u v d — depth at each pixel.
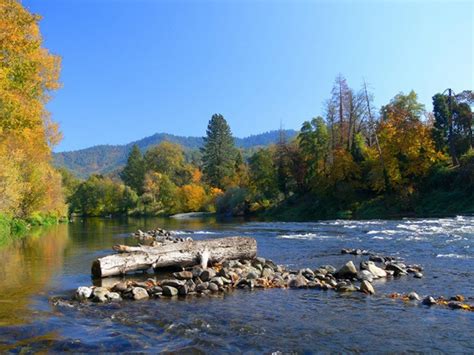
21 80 25.98
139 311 9.60
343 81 69.25
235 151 126.94
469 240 22.12
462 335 7.61
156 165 137.25
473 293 10.80
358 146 63.59
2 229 36.47
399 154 56.03
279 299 10.67
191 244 15.80
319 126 71.88
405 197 53.59
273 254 19.25
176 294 11.39
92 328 8.21
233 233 33.44
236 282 12.56
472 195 47.19
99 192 124.62
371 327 8.18
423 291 11.13
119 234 36.88
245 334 7.84
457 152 57.50
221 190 112.50
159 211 109.94
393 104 63.66
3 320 8.62
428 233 26.27
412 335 7.66
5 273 15.20
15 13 24.31
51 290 12.08
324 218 59.12
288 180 77.81
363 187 61.22
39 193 47.00
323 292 11.41
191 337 7.68
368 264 13.95
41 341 7.36
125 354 6.79
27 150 39.53
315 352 6.87
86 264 17.44
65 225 58.12
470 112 57.91
